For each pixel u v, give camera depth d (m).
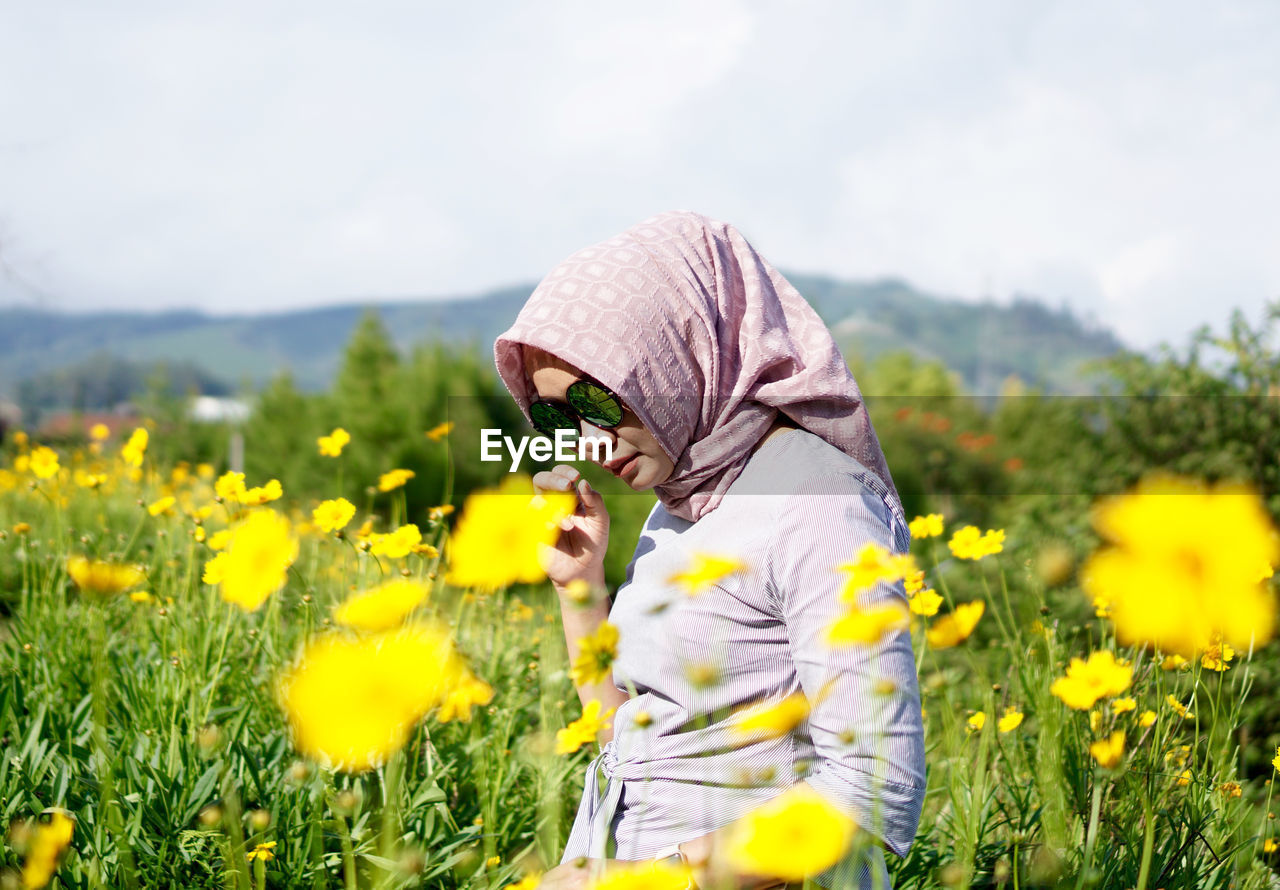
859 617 1.12
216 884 1.65
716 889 1.23
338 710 0.74
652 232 1.58
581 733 1.50
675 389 1.43
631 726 1.48
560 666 2.65
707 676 1.17
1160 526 0.75
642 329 1.44
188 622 2.47
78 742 2.10
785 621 1.37
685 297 1.49
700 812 1.36
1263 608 0.75
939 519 2.42
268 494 2.54
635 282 1.47
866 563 1.22
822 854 0.91
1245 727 2.27
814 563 1.32
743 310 1.56
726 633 1.38
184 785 1.84
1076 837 1.65
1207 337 5.46
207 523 4.23
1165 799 1.84
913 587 2.12
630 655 1.47
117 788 1.80
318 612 2.40
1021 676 2.21
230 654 2.40
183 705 2.14
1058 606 2.66
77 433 7.99
